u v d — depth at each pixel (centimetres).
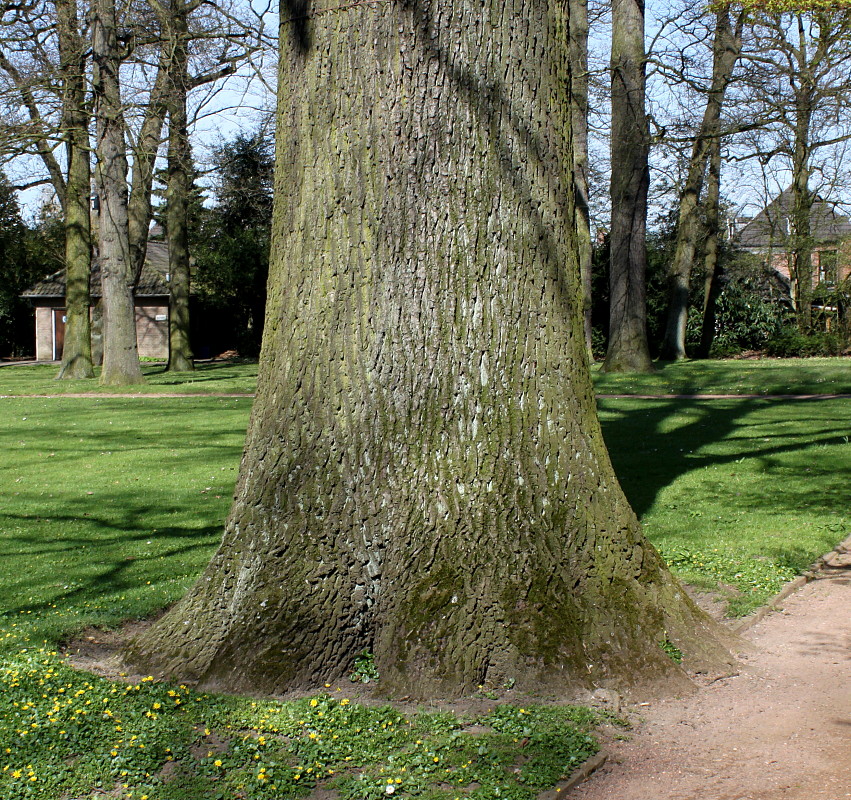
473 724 414
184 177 3212
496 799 344
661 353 3253
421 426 479
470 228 482
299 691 452
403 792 351
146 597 629
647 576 500
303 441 488
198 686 459
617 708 437
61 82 2072
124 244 2575
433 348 480
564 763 373
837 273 3369
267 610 470
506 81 486
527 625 459
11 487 1086
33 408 2044
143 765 372
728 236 3688
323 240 489
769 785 362
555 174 503
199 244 4575
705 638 499
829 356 3244
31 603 625
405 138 479
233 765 373
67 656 512
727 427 1494
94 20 2147
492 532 472
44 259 4978
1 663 488
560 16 509
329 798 350
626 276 2500
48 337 4775
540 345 493
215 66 2172
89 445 1443
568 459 492
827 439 1312
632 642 468
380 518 475
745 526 829
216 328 4809
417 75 478
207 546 777
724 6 1198
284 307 501
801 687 466
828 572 695
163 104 2208
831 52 1534
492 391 483
